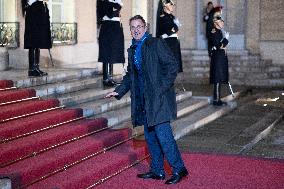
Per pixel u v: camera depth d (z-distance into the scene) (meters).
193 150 8.62
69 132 7.74
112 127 8.80
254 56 18.48
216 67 12.19
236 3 18.88
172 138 6.73
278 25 18.39
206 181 6.98
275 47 18.44
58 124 8.02
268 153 8.79
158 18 12.13
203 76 17.75
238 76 17.52
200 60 18.28
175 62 6.55
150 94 6.55
